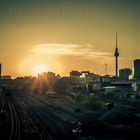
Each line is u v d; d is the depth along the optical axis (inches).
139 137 3065.9
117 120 3548.2
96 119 3614.7
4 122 4256.9
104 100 7795.3
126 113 3668.8
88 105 6560.0
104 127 3282.5
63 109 6314.0
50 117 4990.2
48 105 7313.0
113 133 3132.4
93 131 3152.1
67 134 3284.9
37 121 4461.1
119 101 7490.2
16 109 6279.5
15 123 4249.5
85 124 3371.1
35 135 3289.9
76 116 4869.6
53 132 3449.8
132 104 6658.5
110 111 3855.8
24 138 3149.6
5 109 6156.5
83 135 3051.2
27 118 4847.4
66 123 4121.6
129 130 3201.3
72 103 7687.0
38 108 6594.5
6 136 3257.9
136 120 3604.8
